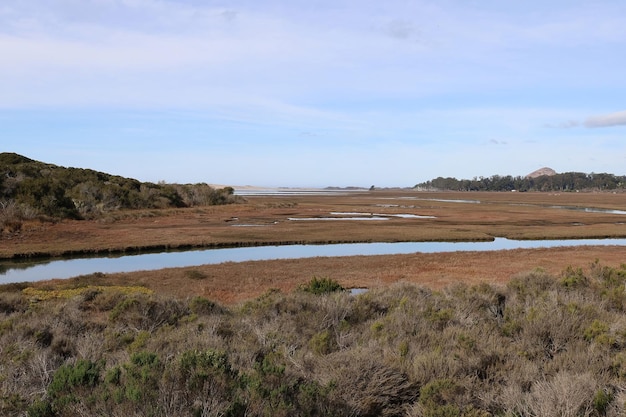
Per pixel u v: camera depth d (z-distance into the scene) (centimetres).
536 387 536
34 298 1739
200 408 474
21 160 8244
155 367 557
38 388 608
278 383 558
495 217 6488
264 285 2198
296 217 6475
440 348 686
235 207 7856
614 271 1475
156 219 5788
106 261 3108
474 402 533
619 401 511
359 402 532
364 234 4366
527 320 825
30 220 4647
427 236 4244
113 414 476
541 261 2875
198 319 1114
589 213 7325
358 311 1052
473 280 2298
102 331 1054
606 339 718
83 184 6600
